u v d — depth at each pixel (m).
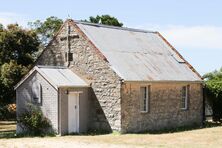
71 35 33.25
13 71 36.31
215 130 34.00
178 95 35.72
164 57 37.03
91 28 34.16
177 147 23.66
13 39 37.88
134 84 31.31
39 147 23.22
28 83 31.58
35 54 40.84
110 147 23.14
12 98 38.53
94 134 30.34
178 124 35.56
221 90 40.47
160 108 33.66
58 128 29.89
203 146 24.27
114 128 30.52
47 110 30.52
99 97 31.42
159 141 26.41
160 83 33.41
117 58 32.34
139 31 38.69
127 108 30.73
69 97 30.62
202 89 38.56
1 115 46.69
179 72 36.31
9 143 25.23
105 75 31.16
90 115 31.86
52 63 34.44
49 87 30.42
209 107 41.97
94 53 31.84
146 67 33.62
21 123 31.73
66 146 23.52
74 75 32.47
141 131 31.84
